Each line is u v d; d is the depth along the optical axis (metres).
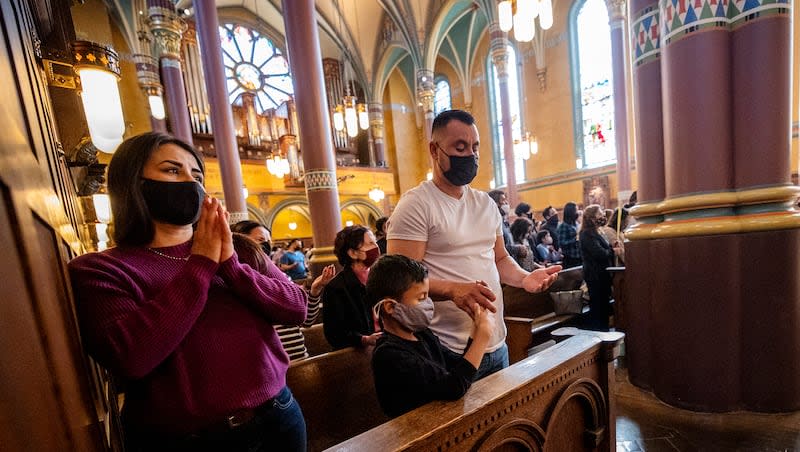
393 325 1.27
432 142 1.56
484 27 14.40
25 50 0.87
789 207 2.09
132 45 9.55
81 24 8.97
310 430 1.74
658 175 2.48
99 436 0.73
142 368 0.73
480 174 15.61
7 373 0.39
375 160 15.84
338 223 5.24
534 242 5.07
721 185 2.11
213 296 0.93
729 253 2.08
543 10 4.41
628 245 2.61
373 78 15.12
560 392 1.35
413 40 12.18
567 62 12.13
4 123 0.48
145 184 0.87
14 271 0.46
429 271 1.52
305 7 4.98
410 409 1.17
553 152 12.87
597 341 1.54
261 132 13.19
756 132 2.04
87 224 2.32
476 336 1.16
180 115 7.85
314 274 5.13
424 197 1.50
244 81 13.63
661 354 2.34
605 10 11.15
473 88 15.48
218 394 0.84
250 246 1.15
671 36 2.20
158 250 0.92
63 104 2.06
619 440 1.99
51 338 0.54
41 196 0.62
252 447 0.89
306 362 1.79
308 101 5.02
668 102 2.25
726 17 2.07
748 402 2.12
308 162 5.09
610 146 11.41
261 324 0.99
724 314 2.10
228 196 6.38
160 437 0.81
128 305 0.77
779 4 1.97
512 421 1.14
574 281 4.13
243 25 13.73
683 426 2.06
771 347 2.07
